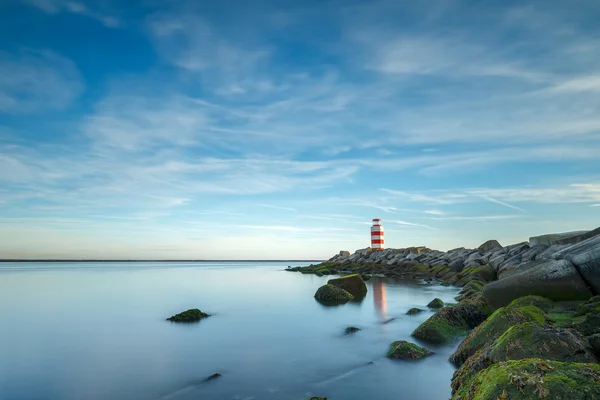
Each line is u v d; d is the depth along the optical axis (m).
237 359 12.22
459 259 47.06
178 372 10.98
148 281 47.75
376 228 76.25
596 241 14.07
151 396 9.29
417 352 11.70
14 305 24.94
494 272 33.84
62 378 10.59
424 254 59.22
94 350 13.47
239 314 20.98
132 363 11.90
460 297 23.44
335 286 27.56
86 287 38.38
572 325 8.98
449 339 13.33
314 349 13.31
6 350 13.52
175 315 19.44
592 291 13.16
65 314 21.23
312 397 8.66
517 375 4.90
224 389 9.62
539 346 6.86
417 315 19.86
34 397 9.35
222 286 39.84
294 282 45.97
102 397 9.30
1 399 9.24
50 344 14.35
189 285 41.12
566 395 4.43
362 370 10.81
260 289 36.31
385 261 62.47
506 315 10.15
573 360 6.55
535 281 13.77
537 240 32.41
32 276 59.81
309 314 20.80
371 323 17.91
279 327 17.25
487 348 7.91
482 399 4.99
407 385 9.49
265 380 10.22
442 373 10.18
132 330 16.84
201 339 15.02
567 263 13.63
